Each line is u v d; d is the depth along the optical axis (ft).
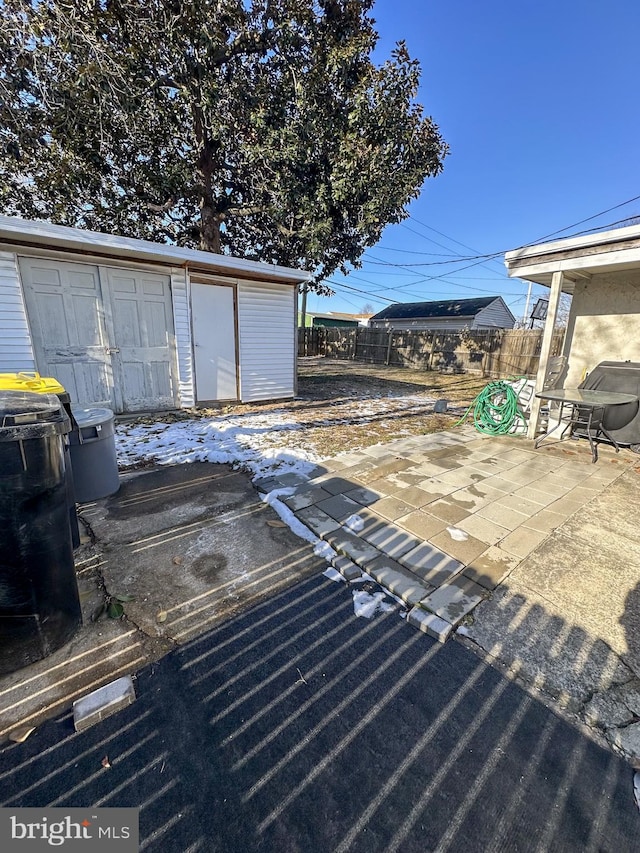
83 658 5.06
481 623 5.78
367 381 34.22
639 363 14.10
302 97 22.20
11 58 17.98
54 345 15.74
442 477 11.51
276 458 12.77
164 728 4.19
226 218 30.01
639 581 6.77
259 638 5.49
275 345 22.57
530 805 3.52
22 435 4.33
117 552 7.48
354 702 4.54
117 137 23.12
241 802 3.53
